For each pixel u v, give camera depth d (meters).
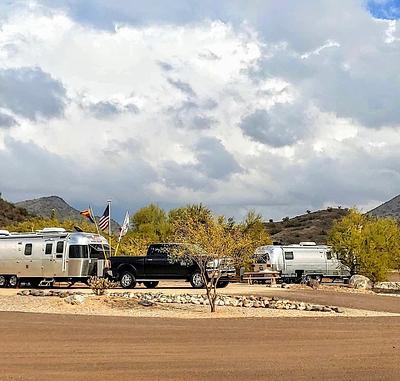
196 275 34.50
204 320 20.92
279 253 45.78
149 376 11.44
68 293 30.64
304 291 33.78
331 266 46.62
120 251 46.84
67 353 13.71
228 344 15.38
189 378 11.33
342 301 29.14
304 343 15.75
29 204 111.06
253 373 11.83
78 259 36.03
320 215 101.00
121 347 14.64
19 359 12.91
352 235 43.66
